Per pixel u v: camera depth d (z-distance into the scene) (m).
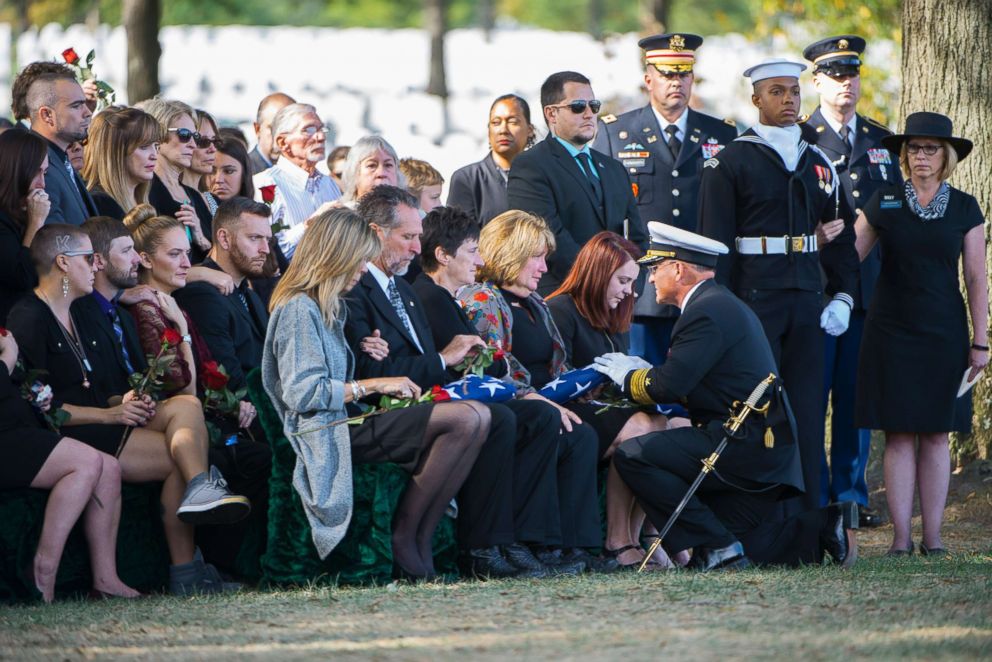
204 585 23.52
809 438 29.45
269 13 159.50
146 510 23.59
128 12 58.81
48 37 87.12
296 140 33.53
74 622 20.05
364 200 25.86
